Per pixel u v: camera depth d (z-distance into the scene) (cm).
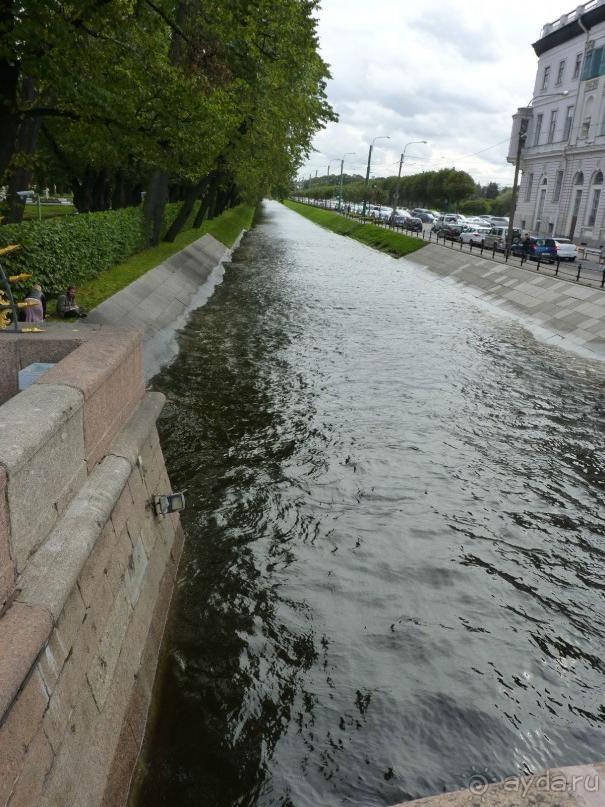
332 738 612
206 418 1360
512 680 701
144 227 2895
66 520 483
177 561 838
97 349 667
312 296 3038
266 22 2123
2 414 466
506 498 1099
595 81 4994
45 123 2581
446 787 570
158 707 621
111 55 1595
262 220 9206
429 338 2286
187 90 1728
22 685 375
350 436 1322
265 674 682
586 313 2381
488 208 11100
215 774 562
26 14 1323
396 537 959
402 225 6906
